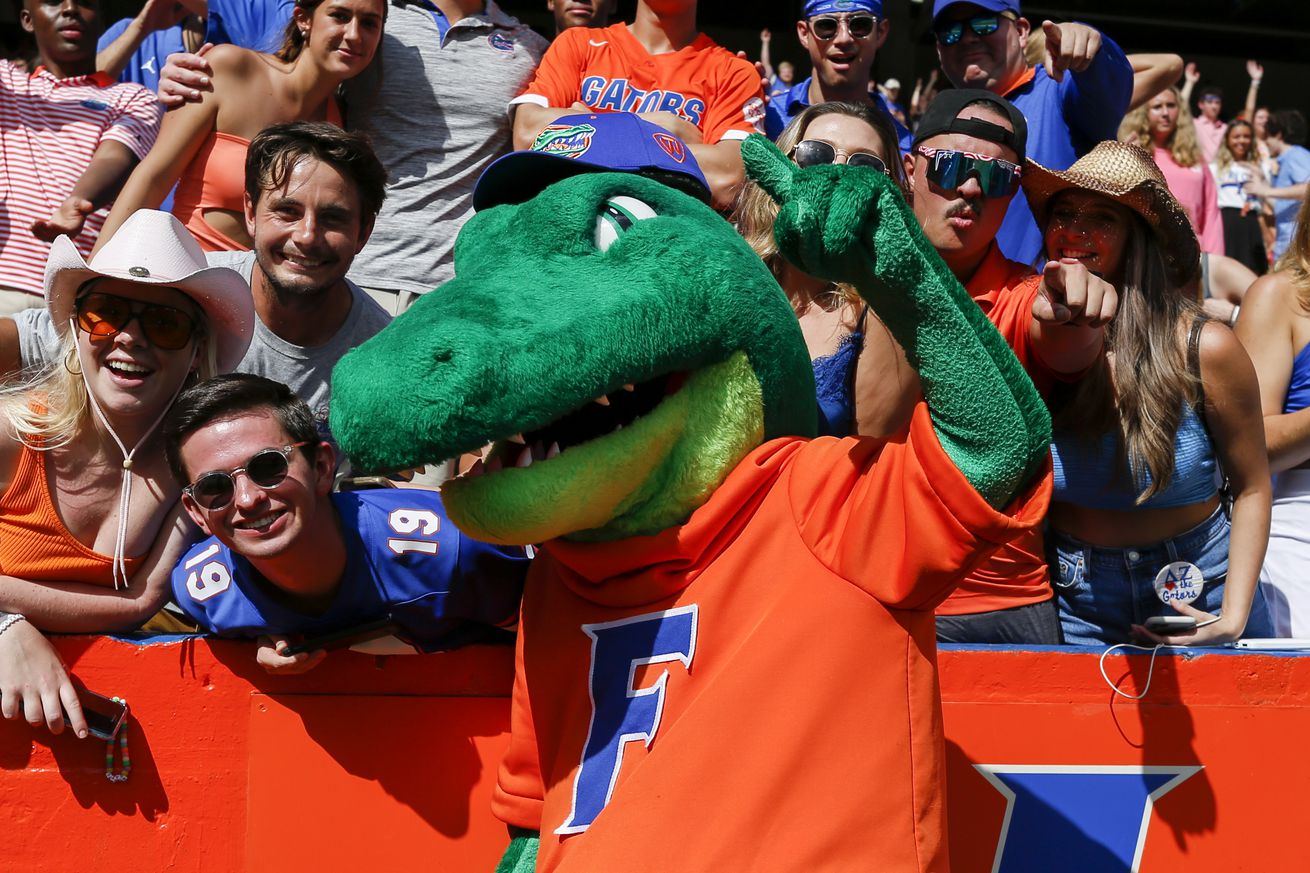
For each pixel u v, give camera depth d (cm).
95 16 439
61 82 430
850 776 204
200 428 229
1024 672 269
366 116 402
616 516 215
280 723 256
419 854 257
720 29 1028
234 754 254
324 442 238
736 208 316
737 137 392
